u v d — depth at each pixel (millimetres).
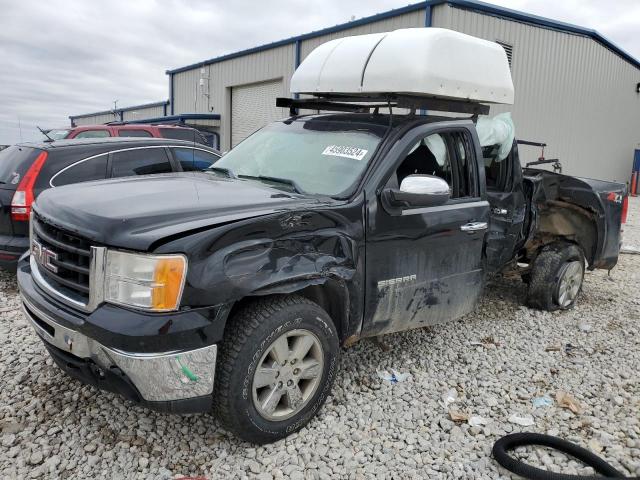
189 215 2756
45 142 6215
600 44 19625
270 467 2848
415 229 3602
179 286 2533
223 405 2781
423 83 3566
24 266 3402
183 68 23938
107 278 2592
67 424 3150
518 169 5207
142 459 2846
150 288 2510
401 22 13758
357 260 3268
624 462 3018
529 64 16422
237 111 21031
